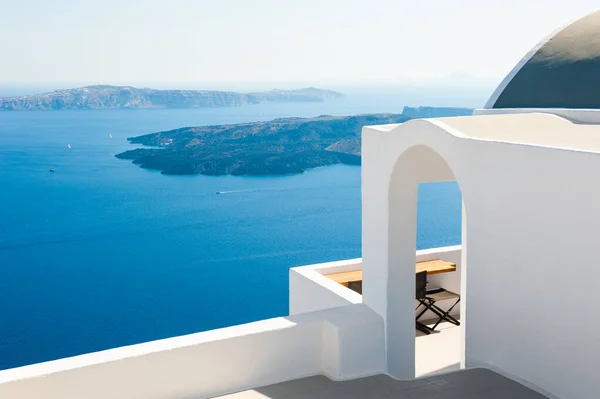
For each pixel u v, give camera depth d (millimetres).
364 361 6059
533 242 4863
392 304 6266
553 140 5473
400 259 6297
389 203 6219
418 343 7973
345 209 95000
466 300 5594
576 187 4480
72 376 5027
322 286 7570
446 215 92188
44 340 57438
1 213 94625
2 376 4879
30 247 80500
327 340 5977
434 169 6312
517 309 5062
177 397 5414
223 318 62469
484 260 5344
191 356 5430
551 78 6914
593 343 4441
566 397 4695
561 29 7469
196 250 80625
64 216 93250
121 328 59719
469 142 5328
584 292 4484
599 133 5645
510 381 5148
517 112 6871
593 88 6516
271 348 5770
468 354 5621
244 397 5516
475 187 5340
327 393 5562
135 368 5238
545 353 4848
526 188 4879
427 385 5371
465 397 5047
